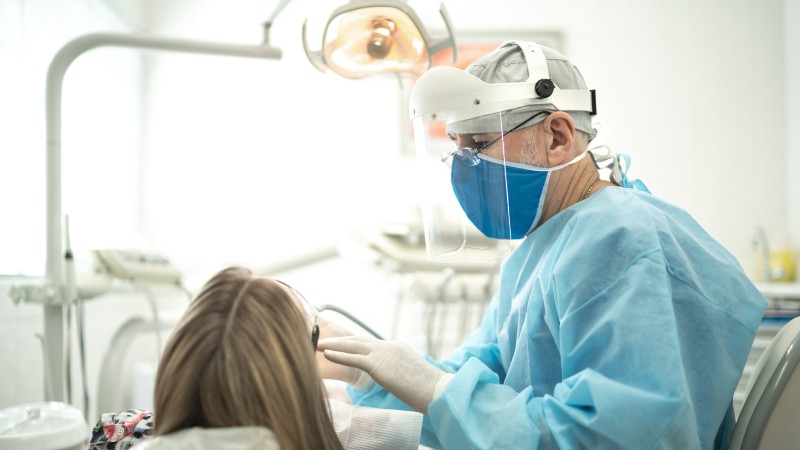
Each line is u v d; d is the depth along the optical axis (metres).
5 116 2.15
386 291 3.63
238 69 3.74
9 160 2.15
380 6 1.55
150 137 3.72
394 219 2.54
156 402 0.83
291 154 3.73
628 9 3.72
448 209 1.25
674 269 1.05
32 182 2.27
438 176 1.25
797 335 1.06
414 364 1.07
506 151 1.21
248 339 0.82
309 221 3.71
